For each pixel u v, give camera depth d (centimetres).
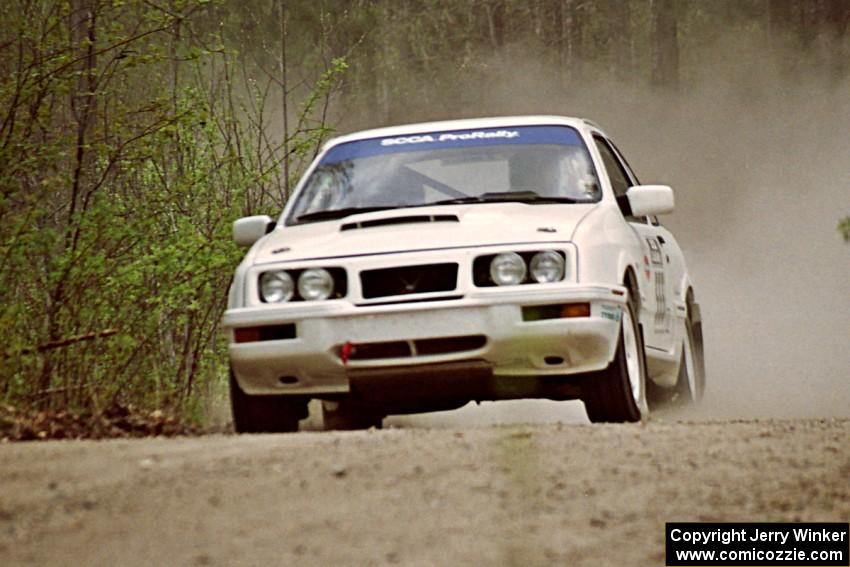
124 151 3319
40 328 2750
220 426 2723
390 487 1603
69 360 2656
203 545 1397
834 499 1623
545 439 1917
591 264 2366
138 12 3416
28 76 3066
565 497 1597
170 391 2788
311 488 1593
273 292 2405
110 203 3161
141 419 2555
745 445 1900
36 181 3294
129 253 3009
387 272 2369
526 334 2317
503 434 1948
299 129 3625
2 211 2817
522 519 1500
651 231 2961
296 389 2412
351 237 2442
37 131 3300
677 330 3030
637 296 2598
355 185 2698
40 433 2353
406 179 2684
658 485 1667
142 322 2903
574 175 2672
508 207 2534
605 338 2345
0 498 1559
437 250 2366
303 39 7569
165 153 3481
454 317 2322
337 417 2817
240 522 1467
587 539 1445
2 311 2691
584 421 2930
